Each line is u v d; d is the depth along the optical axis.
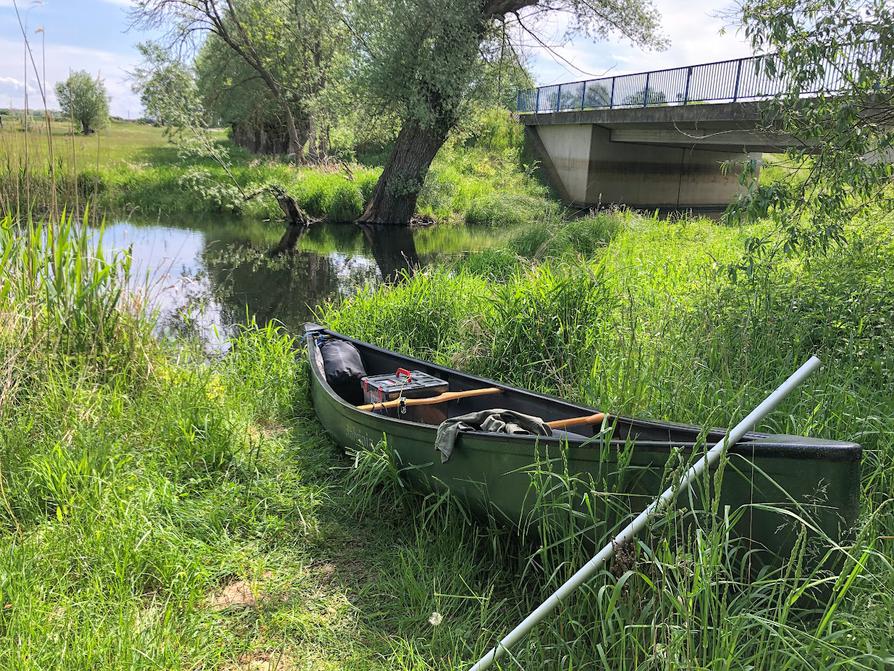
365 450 4.10
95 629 2.72
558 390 5.49
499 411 3.72
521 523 3.24
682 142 24.27
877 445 3.64
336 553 3.64
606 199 28.09
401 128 20.22
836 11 4.45
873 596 2.57
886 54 4.29
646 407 4.41
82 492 3.67
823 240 4.72
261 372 5.99
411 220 20.97
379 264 13.76
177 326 8.51
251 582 3.31
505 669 2.66
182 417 4.56
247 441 4.75
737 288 5.67
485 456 3.34
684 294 6.52
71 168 5.27
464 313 7.06
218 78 28.44
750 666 2.22
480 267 10.72
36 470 3.76
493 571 3.39
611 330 5.64
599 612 2.67
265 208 20.42
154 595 3.08
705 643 2.27
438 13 17.34
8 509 3.51
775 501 2.57
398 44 17.92
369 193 21.44
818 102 4.64
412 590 3.18
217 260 13.52
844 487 2.46
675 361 4.86
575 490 2.87
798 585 2.57
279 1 23.73
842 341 4.69
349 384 5.29
